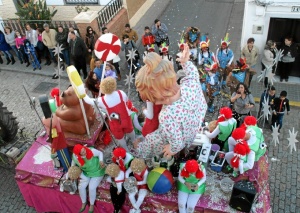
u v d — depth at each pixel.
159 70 4.06
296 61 8.75
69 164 5.33
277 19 8.41
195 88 4.45
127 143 5.76
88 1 11.61
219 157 5.19
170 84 4.16
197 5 13.91
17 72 10.90
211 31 11.81
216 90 7.85
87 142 5.35
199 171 4.57
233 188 4.57
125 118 5.11
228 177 5.08
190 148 5.40
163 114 4.35
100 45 4.96
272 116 7.05
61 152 5.14
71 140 5.41
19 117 8.66
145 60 4.12
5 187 6.79
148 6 14.03
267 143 7.14
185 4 14.12
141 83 4.23
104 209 5.47
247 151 4.76
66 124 5.30
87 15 10.23
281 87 8.74
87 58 10.44
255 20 8.55
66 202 5.71
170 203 4.96
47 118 4.95
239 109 6.76
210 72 7.61
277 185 6.30
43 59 11.38
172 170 5.14
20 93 9.80
